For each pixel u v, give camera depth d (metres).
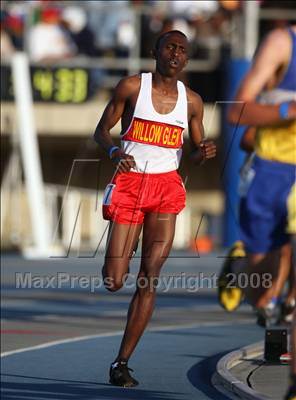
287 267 21.75
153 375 25.19
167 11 69.81
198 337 32.41
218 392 22.84
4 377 24.92
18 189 76.75
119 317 38.12
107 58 71.75
